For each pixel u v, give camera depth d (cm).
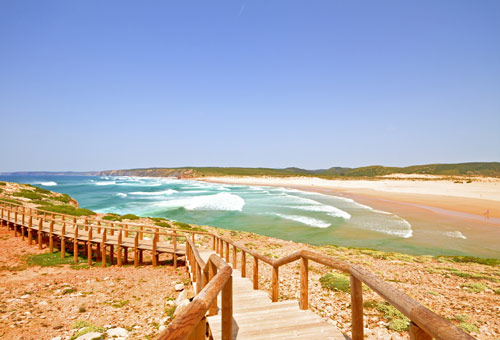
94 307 887
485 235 2459
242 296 667
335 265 367
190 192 7581
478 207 3975
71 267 1391
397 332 644
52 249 1638
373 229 2736
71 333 700
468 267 1424
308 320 452
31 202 2994
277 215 3600
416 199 5131
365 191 7325
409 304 202
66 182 12800
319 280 1112
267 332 405
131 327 744
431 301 889
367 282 279
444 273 1269
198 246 1723
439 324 164
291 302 561
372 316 743
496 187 6806
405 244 2197
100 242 1490
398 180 11056
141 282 1169
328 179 13700
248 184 12588
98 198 5803
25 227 1894
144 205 4550
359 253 1738
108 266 1436
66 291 1021
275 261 611
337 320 712
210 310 502
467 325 691
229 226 2961
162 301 950
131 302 941
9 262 1402
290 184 11794
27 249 1662
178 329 174
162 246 1507
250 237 2273
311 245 2083
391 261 1519
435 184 8469
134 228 2156
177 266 1442
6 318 764
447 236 2433
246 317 471
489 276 1223
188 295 910
